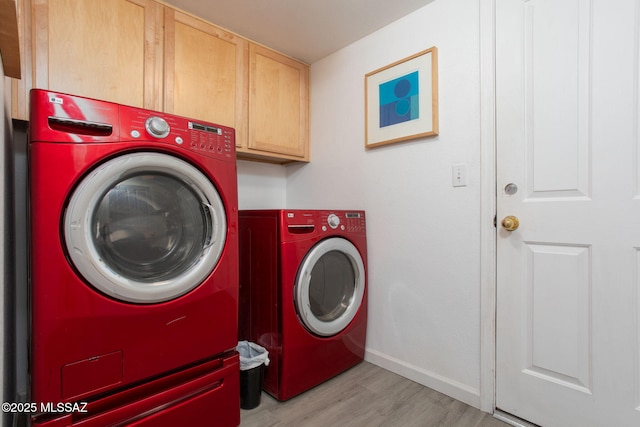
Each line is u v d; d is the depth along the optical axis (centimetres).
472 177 154
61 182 97
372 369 187
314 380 165
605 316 120
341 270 186
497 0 146
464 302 156
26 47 130
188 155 122
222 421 130
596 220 122
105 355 104
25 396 146
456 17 160
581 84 126
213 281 129
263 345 165
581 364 125
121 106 108
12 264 132
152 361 113
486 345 147
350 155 212
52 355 95
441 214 165
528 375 138
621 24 117
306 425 137
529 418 137
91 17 145
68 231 97
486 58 148
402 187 182
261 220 167
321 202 232
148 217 116
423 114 171
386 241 190
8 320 117
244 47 202
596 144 123
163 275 118
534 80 137
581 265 126
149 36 162
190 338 122
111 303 104
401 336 181
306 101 238
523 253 139
